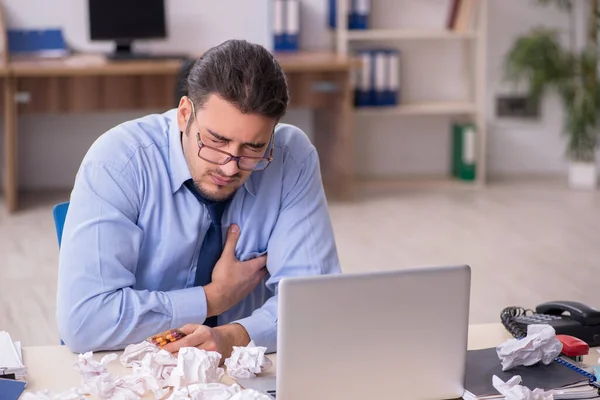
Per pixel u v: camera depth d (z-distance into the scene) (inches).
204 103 78.5
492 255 217.3
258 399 66.7
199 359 74.2
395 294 69.7
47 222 245.0
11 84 247.8
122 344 83.3
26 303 181.2
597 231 240.2
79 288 82.7
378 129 305.0
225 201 89.5
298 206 91.9
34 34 270.4
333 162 279.6
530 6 301.4
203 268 90.7
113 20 265.0
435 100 303.9
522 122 309.6
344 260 211.2
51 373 77.9
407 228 242.8
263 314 85.5
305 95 261.7
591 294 188.5
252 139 78.9
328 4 289.3
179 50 282.5
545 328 79.8
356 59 259.9
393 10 295.7
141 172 87.0
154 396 73.2
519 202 274.4
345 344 69.1
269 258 91.9
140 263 88.9
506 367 77.9
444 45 300.8
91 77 251.3
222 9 282.0
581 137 292.5
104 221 84.0
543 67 282.4
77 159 288.8
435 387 72.8
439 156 309.1
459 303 71.8
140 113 290.7
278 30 279.0
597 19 286.2
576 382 76.0
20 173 286.2
